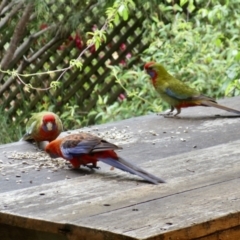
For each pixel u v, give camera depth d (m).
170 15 11.73
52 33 12.04
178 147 5.45
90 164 5.03
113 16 10.17
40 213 3.96
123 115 10.66
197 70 10.27
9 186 4.60
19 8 11.70
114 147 4.77
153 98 10.66
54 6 11.79
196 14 11.78
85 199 4.20
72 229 3.71
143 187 4.41
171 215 3.78
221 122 6.32
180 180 4.51
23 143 5.93
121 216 3.80
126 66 12.38
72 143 4.93
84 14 11.73
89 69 12.43
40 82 12.36
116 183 4.55
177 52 10.63
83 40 12.07
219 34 10.22
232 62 9.67
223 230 3.75
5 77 12.52
